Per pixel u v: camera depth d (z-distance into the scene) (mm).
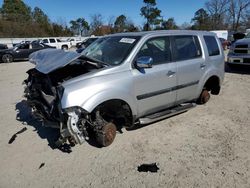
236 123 5227
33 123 5461
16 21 71625
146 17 69250
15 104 6902
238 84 8508
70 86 3746
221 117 5555
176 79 5070
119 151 4211
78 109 3703
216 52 6176
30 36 64625
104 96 3926
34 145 4492
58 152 4238
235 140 4500
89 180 3521
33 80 4609
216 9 69000
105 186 3396
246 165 3758
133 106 4414
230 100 6703
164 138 4625
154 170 3695
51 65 4113
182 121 5359
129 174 3625
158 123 5262
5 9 81750
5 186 3449
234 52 10312
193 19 77375
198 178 3496
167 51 4973
